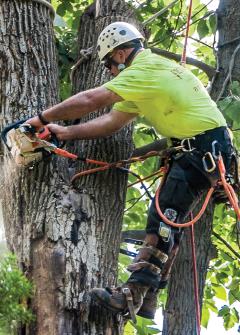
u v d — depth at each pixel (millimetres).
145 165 12289
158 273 7414
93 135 7570
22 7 8438
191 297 10727
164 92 7348
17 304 6828
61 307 7234
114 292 7270
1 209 7973
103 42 7762
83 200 7781
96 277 7488
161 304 12742
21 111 8031
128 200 12727
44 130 7484
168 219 7426
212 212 10914
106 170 7949
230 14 11844
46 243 7484
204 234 10875
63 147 8164
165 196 7496
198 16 13086
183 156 7516
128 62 7742
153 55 7559
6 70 8172
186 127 7453
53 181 7805
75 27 11844
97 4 8953
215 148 7453
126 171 8055
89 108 7316
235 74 11461
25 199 7762
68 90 11297
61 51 11219
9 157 7988
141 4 12508
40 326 7184
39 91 8156
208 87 11539
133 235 11484
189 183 7488
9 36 8289
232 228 13086
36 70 8234
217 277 13445
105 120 7594
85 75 8773
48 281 7320
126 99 7320
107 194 7887
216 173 7469
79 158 7730
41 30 8438
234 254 12609
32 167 7805
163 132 7652
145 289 7352
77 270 7402
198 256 10812
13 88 8109
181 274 10758
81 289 7359
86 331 7258
